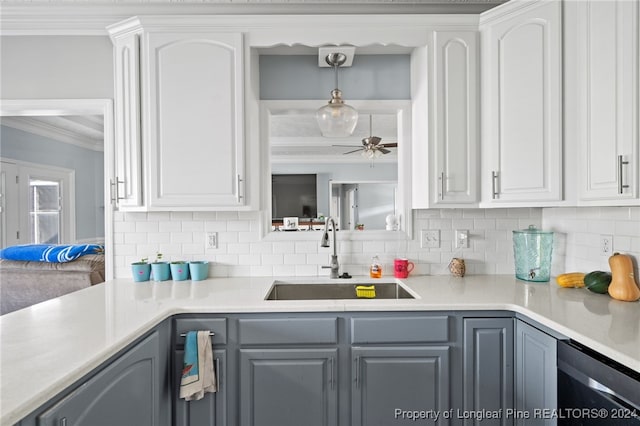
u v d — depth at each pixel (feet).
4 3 6.84
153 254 7.34
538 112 5.71
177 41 6.34
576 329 4.07
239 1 7.05
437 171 6.37
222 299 5.59
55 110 7.30
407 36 6.48
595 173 4.97
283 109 7.52
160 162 6.34
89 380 3.53
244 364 5.25
